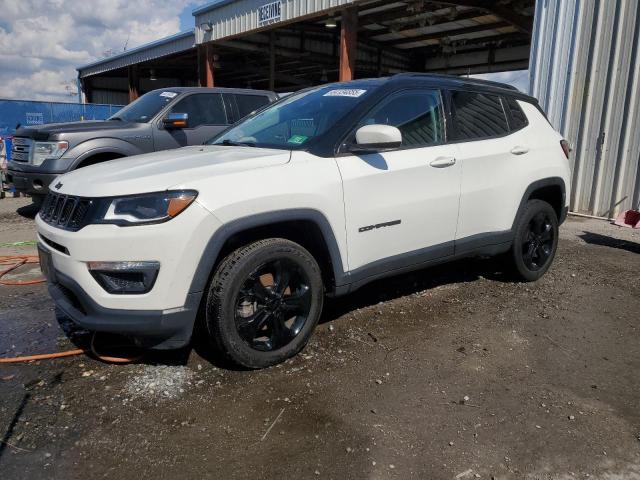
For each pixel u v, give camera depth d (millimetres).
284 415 2736
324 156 3367
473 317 4090
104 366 3229
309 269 3275
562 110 8758
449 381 3121
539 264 4969
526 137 4668
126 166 3287
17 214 8781
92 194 2861
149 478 2279
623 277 5199
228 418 2703
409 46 21625
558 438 2611
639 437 2641
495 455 2477
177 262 2777
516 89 4902
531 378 3193
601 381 3184
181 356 3346
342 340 3617
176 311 2824
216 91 8180
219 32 16859
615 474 2373
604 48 8172
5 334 3684
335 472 2338
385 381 3096
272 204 3035
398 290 4648
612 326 4004
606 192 8391
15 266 5469
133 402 2828
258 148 3631
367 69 22094
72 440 2510
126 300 2779
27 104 18266
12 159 7879
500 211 4398
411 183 3703
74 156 7031
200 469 2340
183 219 2771
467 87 4336
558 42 8719
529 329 3900
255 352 3115
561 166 4934
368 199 3477
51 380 3053
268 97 8703
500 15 14367
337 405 2838
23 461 2355
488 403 2902
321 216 3240
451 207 3990
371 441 2549
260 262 3051
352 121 3547
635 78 7863
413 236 3793
